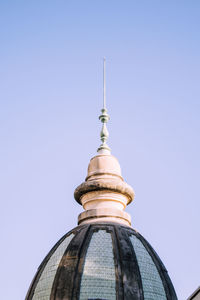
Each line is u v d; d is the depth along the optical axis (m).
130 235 33.19
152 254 32.94
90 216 34.41
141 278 30.73
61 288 30.11
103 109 40.25
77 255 31.34
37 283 32.00
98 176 36.25
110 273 30.38
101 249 31.62
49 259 32.88
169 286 31.89
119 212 34.62
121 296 29.47
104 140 38.94
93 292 29.66
